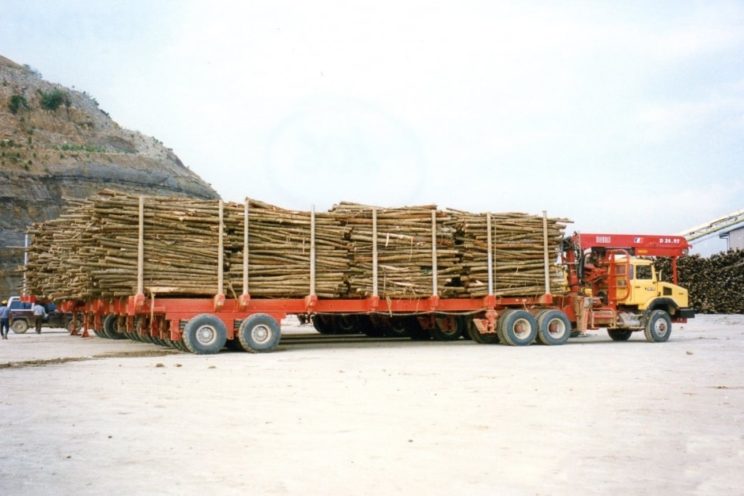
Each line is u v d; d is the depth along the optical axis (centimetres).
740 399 1047
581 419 884
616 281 2403
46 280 2941
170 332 1936
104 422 873
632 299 2377
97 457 696
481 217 2255
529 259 2305
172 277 1898
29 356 1856
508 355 1841
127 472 641
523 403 1009
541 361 1662
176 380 1290
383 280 2127
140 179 6781
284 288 2005
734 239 5450
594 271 2434
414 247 2162
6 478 623
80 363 1631
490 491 579
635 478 618
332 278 2066
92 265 1873
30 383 1248
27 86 8200
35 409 966
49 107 8131
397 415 914
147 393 1119
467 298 2236
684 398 1056
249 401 1034
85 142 7919
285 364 1600
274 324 1964
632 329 2420
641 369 1473
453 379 1299
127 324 2308
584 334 2569
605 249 2420
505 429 823
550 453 707
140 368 1511
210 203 1961
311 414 923
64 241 2306
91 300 2392
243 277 1961
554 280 2331
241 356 1828
